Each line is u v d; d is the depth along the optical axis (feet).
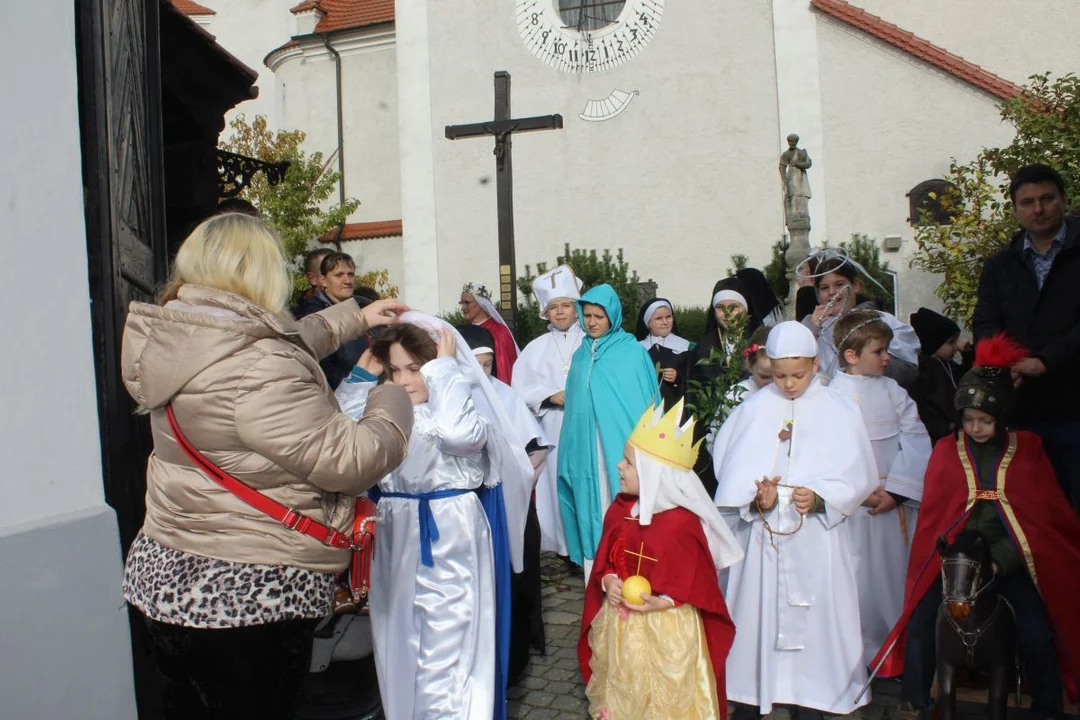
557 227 55.26
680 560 12.34
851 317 16.83
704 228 52.80
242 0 85.40
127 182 14.33
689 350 23.70
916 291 48.08
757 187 51.83
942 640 12.48
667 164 53.47
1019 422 15.53
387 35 73.41
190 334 8.34
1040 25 52.95
